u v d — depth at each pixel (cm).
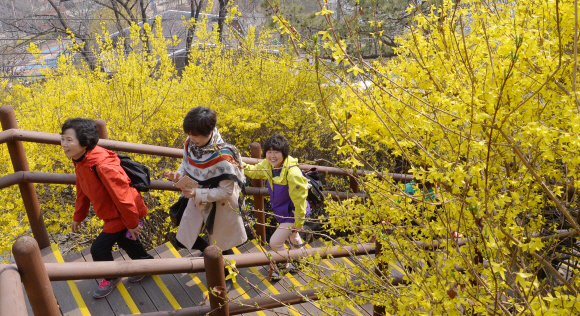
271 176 324
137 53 599
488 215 170
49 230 502
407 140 198
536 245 157
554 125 200
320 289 242
